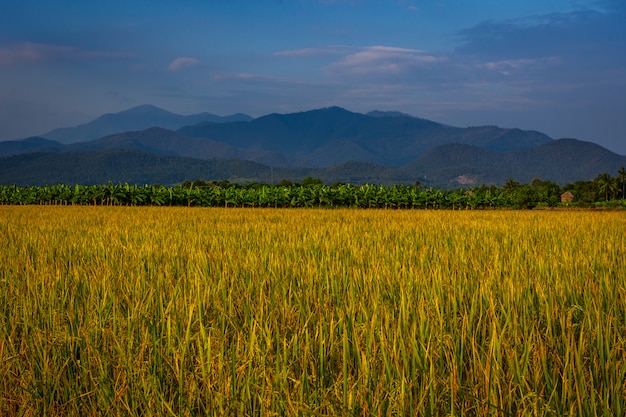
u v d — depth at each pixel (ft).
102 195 167.12
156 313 16.12
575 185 443.32
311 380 11.56
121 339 13.33
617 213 99.09
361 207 166.30
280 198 168.86
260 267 23.57
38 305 17.01
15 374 12.37
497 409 10.05
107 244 34.17
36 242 35.09
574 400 10.51
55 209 104.06
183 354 11.98
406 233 44.21
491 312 14.96
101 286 19.24
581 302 17.75
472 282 20.13
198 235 40.63
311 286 19.72
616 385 10.66
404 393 10.27
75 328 14.94
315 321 15.55
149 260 26.04
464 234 43.19
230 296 17.03
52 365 12.54
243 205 169.89
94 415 10.91
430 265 24.59
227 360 12.19
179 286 18.65
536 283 18.93
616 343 13.03
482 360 12.29
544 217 77.82
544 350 12.14
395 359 11.85
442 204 169.48
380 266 24.02
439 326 14.12
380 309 15.93
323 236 39.86
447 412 10.61
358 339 13.15
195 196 170.30
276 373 11.27
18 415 10.94
